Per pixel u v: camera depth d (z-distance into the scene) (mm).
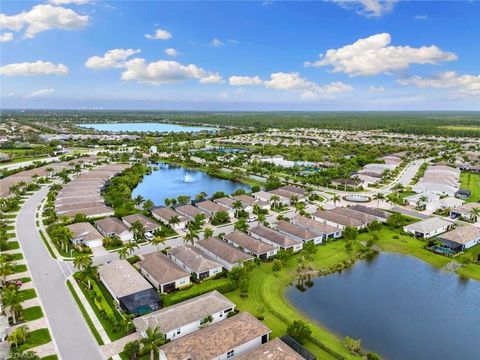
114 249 116250
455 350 72000
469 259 108750
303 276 101750
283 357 60188
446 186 194375
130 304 79625
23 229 132375
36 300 83188
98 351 66312
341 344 71125
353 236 123938
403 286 97688
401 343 73562
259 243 113062
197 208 154125
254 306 84562
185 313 73875
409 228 133625
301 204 166500
